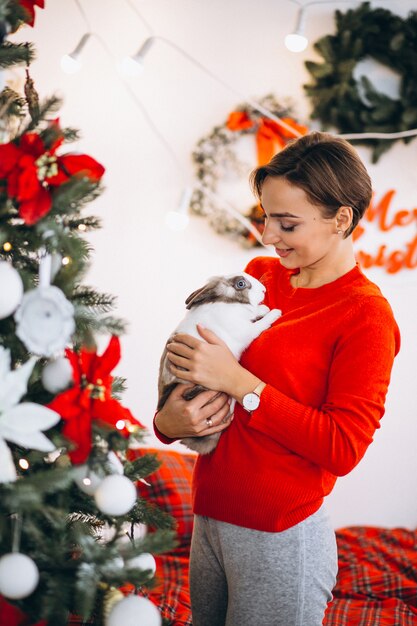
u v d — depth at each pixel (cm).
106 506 116
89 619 125
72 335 125
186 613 228
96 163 121
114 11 312
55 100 126
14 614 112
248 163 313
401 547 289
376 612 240
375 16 300
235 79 312
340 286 150
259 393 142
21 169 113
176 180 316
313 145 146
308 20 308
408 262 309
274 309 160
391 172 308
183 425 149
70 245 118
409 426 311
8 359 111
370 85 302
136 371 320
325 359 146
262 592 144
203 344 148
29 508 110
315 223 146
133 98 314
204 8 312
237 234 314
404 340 311
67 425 116
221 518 148
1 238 114
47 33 312
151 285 319
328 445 137
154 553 126
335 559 153
